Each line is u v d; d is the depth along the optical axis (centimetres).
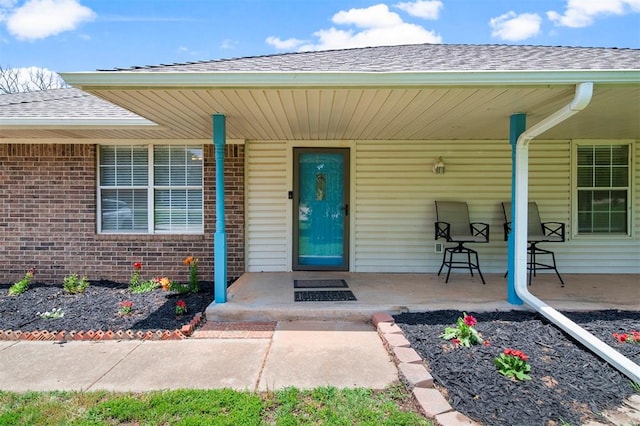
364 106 418
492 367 302
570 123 522
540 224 628
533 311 434
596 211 665
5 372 310
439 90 356
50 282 638
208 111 434
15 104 620
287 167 659
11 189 635
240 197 649
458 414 243
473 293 512
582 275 644
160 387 282
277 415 244
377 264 666
